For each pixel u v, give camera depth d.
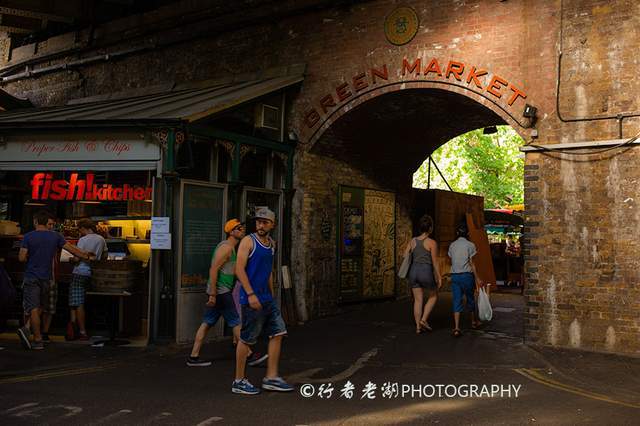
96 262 9.33
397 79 10.95
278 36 12.39
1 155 10.52
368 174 14.02
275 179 11.95
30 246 8.87
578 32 9.27
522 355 8.60
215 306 7.93
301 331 10.69
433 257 10.52
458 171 22.22
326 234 12.59
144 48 14.11
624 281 8.72
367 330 10.77
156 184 9.52
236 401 6.03
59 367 7.67
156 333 9.34
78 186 10.74
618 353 8.66
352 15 11.52
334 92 11.66
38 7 14.38
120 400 6.02
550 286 9.25
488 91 10.05
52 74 16.34
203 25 13.23
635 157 8.73
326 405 5.93
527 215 9.51
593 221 9.00
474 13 10.27
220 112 10.14
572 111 9.24
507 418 5.55
